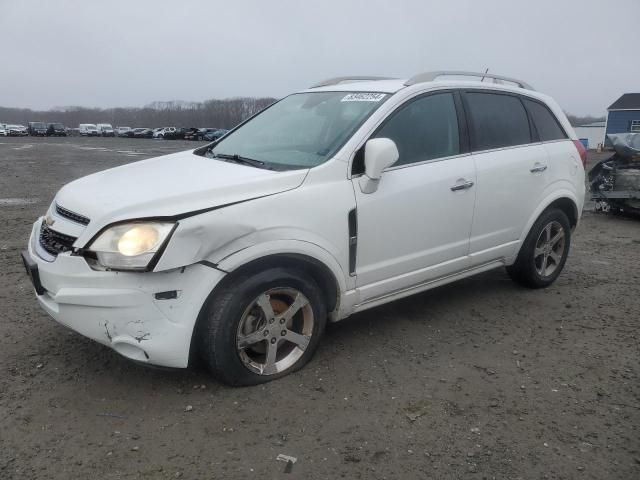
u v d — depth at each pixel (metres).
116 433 2.79
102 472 2.51
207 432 2.82
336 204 3.38
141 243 2.77
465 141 4.22
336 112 3.95
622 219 9.74
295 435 2.81
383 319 4.35
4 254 6.10
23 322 4.11
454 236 4.12
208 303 3.01
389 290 3.80
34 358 3.54
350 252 3.50
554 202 4.98
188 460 2.61
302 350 3.43
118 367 3.44
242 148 4.08
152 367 2.98
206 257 2.92
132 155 26.30
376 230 3.60
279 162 3.62
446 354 3.77
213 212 2.92
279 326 3.28
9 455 2.61
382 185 3.62
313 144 3.71
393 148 3.44
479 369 3.56
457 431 2.88
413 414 3.02
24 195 11.27
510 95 4.71
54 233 3.14
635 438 2.85
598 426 2.95
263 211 3.08
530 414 3.05
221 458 2.62
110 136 74.69
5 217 8.54
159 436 2.78
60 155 25.75
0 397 3.08
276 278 3.16
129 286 2.82
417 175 3.81
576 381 3.44
